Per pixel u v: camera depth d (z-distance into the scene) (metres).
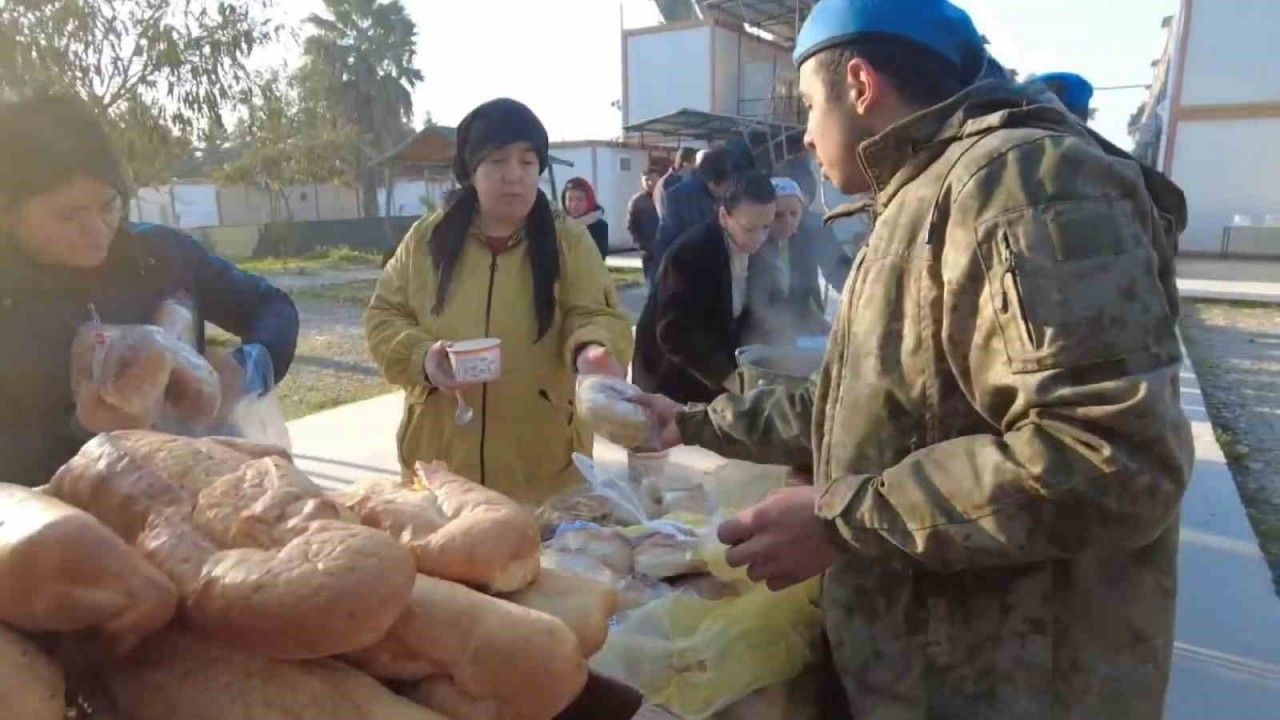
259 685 0.64
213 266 1.98
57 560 0.60
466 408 2.26
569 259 2.44
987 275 0.99
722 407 1.66
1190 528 3.69
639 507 1.76
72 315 1.54
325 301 13.37
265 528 0.68
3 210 1.48
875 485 1.08
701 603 1.37
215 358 1.62
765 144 19.27
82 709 0.67
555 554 1.47
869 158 1.17
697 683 1.26
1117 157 1.03
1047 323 0.93
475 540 0.81
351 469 4.54
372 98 35.66
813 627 1.40
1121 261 0.93
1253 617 2.97
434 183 30.30
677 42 26.44
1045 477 0.92
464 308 2.38
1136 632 1.11
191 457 0.78
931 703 1.17
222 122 9.60
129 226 1.76
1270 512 4.31
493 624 0.72
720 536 1.20
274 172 22.25
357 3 36.06
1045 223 0.95
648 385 3.20
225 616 0.63
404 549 0.69
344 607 0.62
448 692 0.71
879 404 1.15
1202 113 20.84
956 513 0.98
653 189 8.73
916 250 1.10
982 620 1.14
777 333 3.03
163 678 0.66
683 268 2.88
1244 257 19.77
